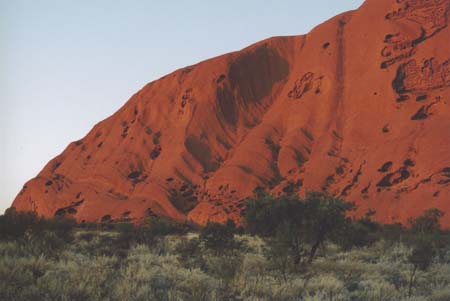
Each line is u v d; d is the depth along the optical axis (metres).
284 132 122.00
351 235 25.02
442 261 22.77
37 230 21.80
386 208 88.25
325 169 103.38
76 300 9.74
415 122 101.19
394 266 20.27
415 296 12.86
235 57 138.12
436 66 108.69
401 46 115.12
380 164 96.00
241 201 103.44
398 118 104.12
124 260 16.95
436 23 115.12
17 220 21.00
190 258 18.98
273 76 139.12
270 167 111.69
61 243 19.55
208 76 135.00
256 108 132.62
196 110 130.12
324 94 122.56
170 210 108.69
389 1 126.50
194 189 115.12
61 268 12.99
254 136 120.25
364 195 93.00
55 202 128.62
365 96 114.44
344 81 123.06
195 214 103.62
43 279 10.84
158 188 113.69
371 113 110.56
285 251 17.59
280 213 23.50
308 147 114.38
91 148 144.25
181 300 10.35
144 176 124.31
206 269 16.02
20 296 9.42
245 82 135.00
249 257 20.47
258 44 145.88
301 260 21.30
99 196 121.31
